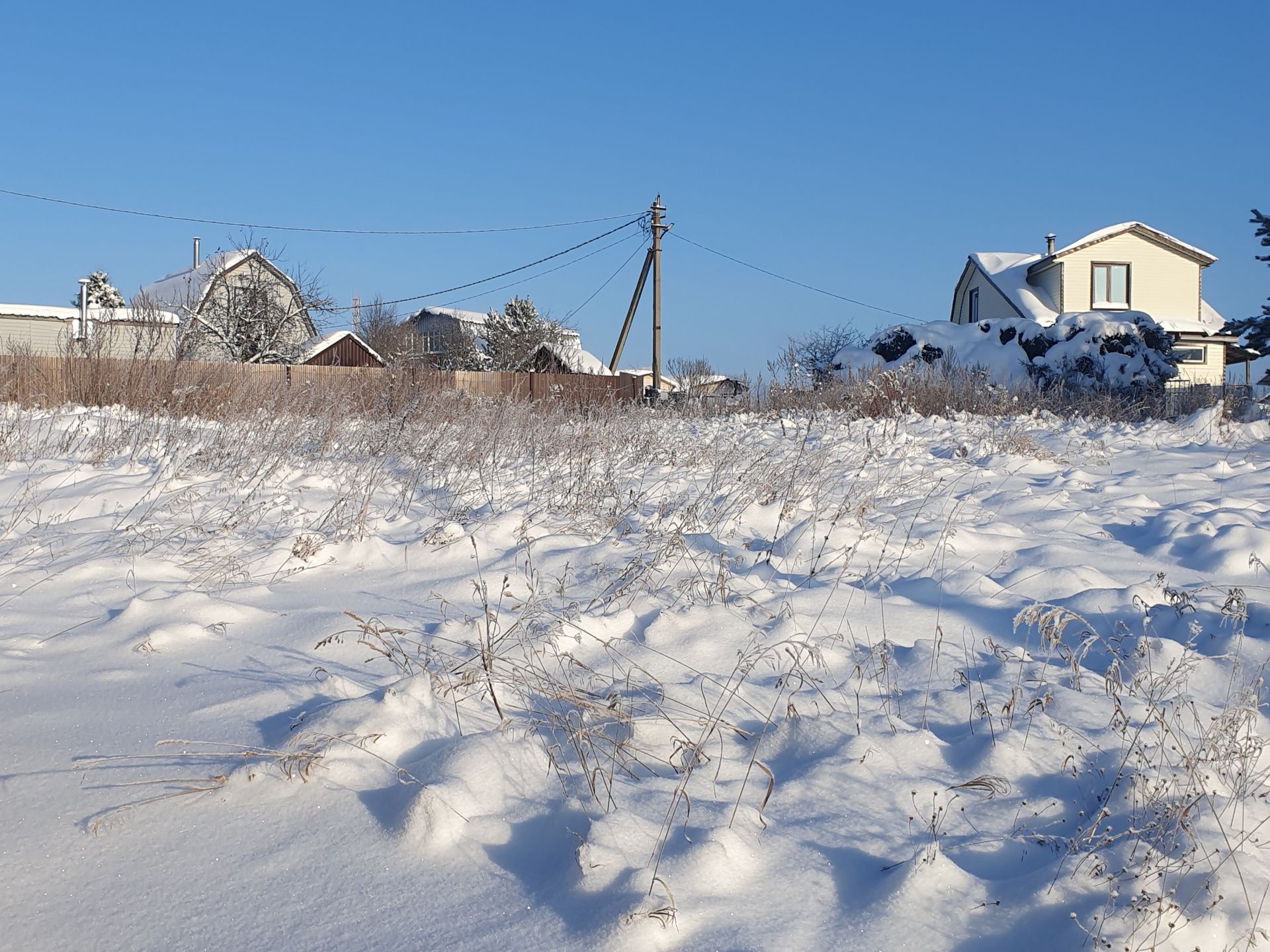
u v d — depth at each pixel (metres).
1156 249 35.28
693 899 2.24
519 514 6.49
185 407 11.84
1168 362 21.44
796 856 2.47
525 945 2.06
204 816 2.55
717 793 2.82
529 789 2.76
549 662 3.73
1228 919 2.14
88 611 4.59
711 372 23.67
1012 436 11.16
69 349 15.18
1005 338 22.72
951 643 4.18
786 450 9.69
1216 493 8.02
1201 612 4.33
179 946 2.02
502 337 46.62
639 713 3.26
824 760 2.98
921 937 2.15
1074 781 2.89
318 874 2.31
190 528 6.16
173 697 3.39
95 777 2.75
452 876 2.33
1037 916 2.21
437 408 11.34
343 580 5.23
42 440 9.54
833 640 4.11
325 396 11.48
